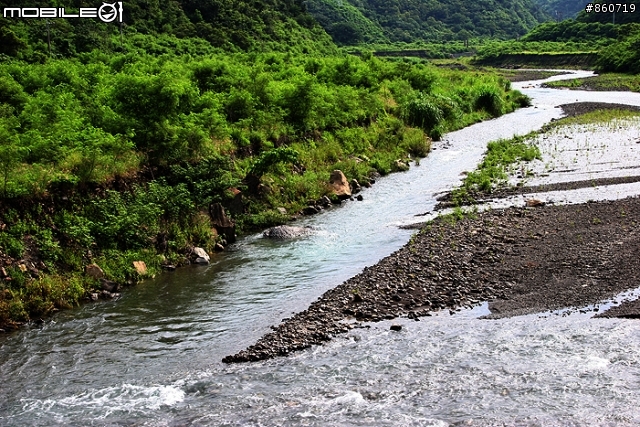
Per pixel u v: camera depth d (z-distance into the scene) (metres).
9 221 17.08
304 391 11.95
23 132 21.80
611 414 10.67
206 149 24.31
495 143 36.69
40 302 15.83
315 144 32.03
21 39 46.78
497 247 19.03
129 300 16.80
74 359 13.56
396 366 12.70
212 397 11.91
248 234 22.77
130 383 12.54
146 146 23.00
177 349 13.96
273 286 17.48
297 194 26.19
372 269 17.95
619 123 41.31
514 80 90.06
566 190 25.97
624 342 13.05
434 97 48.03
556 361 12.51
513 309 15.08
